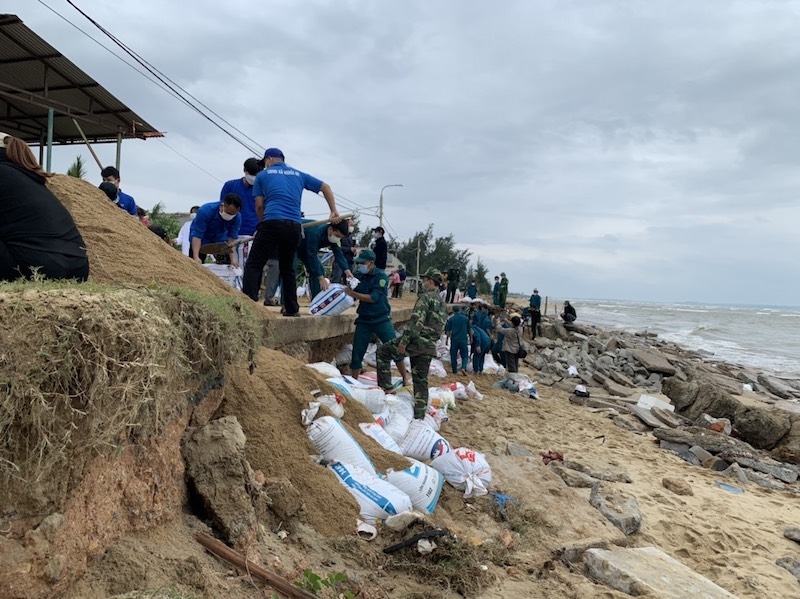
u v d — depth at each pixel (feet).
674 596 13.42
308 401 15.15
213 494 9.95
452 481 17.21
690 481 25.91
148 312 7.80
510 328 48.49
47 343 6.25
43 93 39.83
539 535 15.97
